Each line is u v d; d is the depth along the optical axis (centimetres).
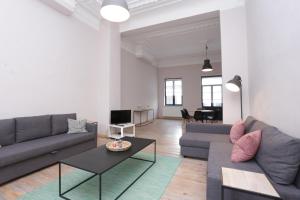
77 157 212
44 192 203
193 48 759
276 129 180
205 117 688
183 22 461
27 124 288
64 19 390
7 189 209
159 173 254
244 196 149
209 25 518
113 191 205
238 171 145
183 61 955
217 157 211
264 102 245
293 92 161
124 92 661
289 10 165
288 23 167
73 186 216
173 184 223
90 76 470
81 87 439
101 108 496
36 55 328
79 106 433
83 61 445
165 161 303
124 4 238
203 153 304
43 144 264
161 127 676
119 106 528
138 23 497
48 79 352
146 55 789
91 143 359
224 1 390
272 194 109
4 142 254
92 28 477
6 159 212
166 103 1011
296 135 156
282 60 183
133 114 730
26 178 237
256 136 192
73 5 380
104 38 494
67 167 276
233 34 381
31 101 320
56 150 280
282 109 184
